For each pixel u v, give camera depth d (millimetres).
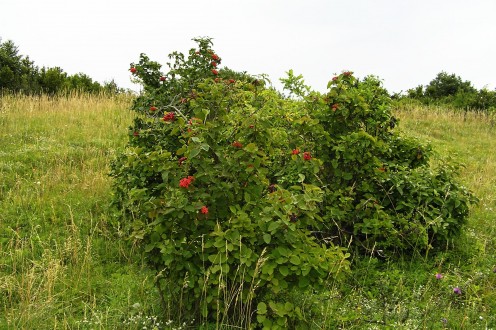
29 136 8820
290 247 3354
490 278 4562
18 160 7336
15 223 5414
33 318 3607
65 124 9914
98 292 4328
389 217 4859
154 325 3602
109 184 6539
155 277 3428
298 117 5059
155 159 3617
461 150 11703
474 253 5121
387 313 3836
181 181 3275
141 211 3617
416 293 4195
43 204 5883
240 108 4531
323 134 4961
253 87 4832
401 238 4980
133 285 4387
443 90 23188
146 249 3350
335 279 3375
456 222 4980
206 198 3477
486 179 8383
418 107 16781
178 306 3736
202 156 3502
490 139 13453
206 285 3354
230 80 4957
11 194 6062
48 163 7324
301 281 3250
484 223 6203
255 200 3617
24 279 4129
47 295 4012
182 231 3441
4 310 3887
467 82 23188
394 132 5910
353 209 5086
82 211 5914
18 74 14906
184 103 5371
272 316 3389
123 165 5047
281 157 5215
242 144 3758
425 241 4727
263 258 3156
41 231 5281
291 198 3363
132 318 3641
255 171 3613
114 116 10945
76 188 6508
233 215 3504
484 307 3941
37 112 10758
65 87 15109
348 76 5258
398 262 4918
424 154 5699
